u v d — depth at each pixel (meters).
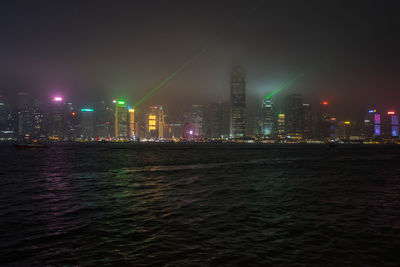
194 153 116.62
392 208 18.53
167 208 18.30
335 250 10.76
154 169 48.56
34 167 50.66
